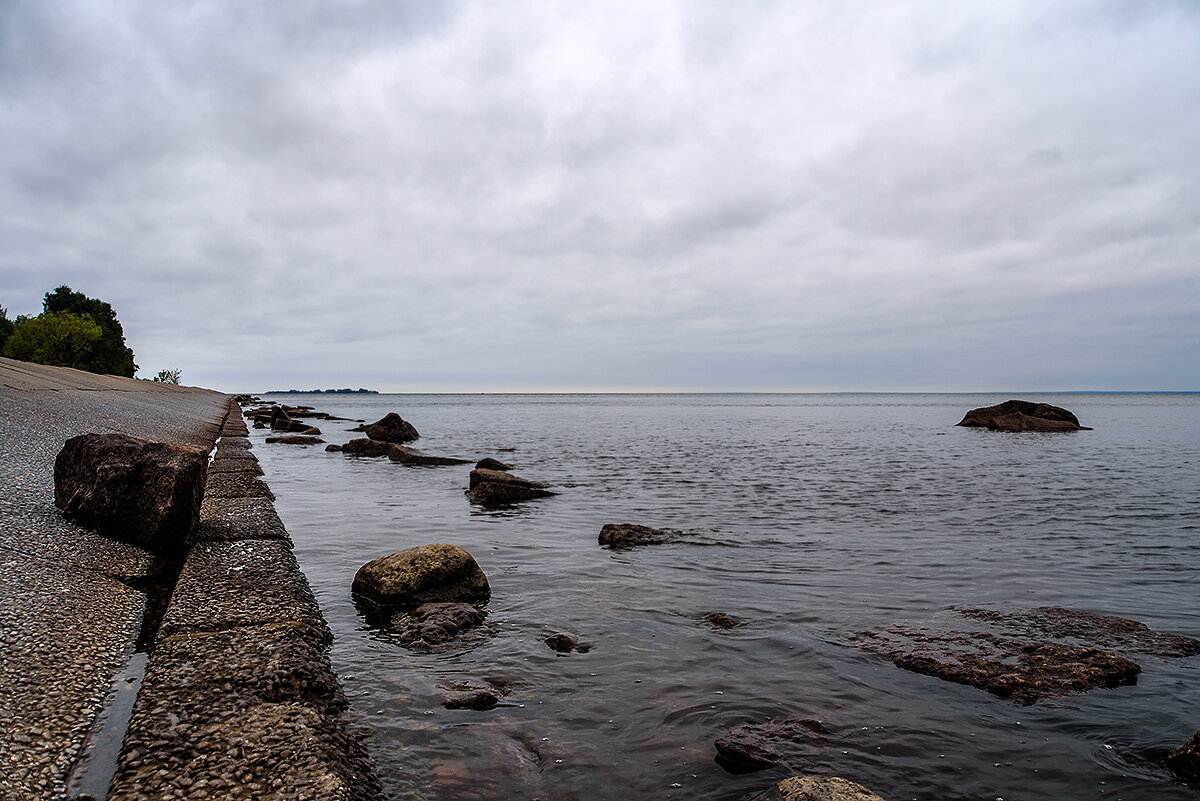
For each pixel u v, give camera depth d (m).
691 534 15.68
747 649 8.69
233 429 49.31
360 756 5.82
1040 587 11.67
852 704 7.14
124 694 6.48
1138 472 29.84
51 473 15.06
